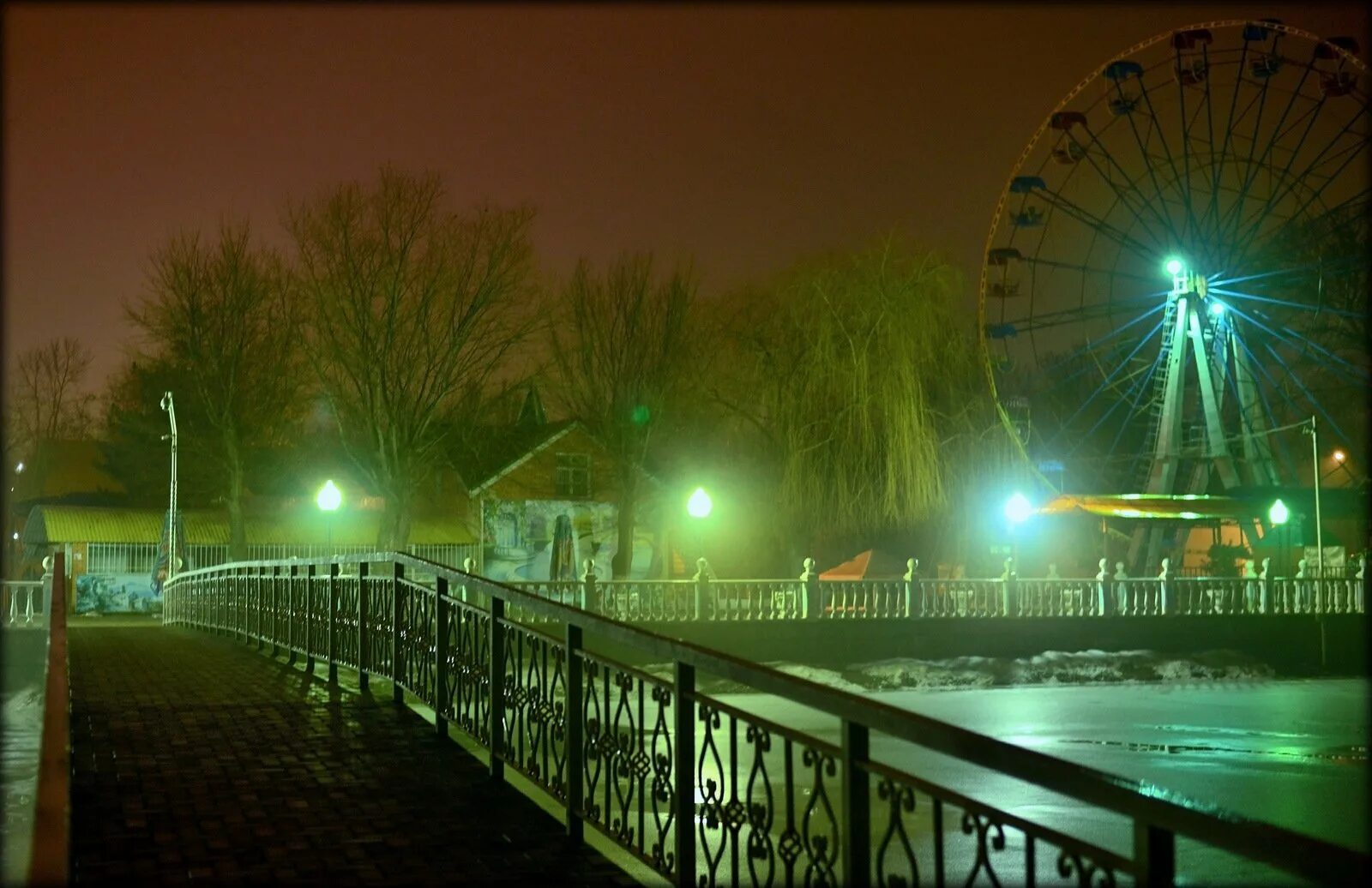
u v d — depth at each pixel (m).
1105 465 51.53
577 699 6.46
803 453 38.47
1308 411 49.66
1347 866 2.32
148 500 50.22
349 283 42.16
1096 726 25.72
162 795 7.10
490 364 43.94
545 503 47.97
